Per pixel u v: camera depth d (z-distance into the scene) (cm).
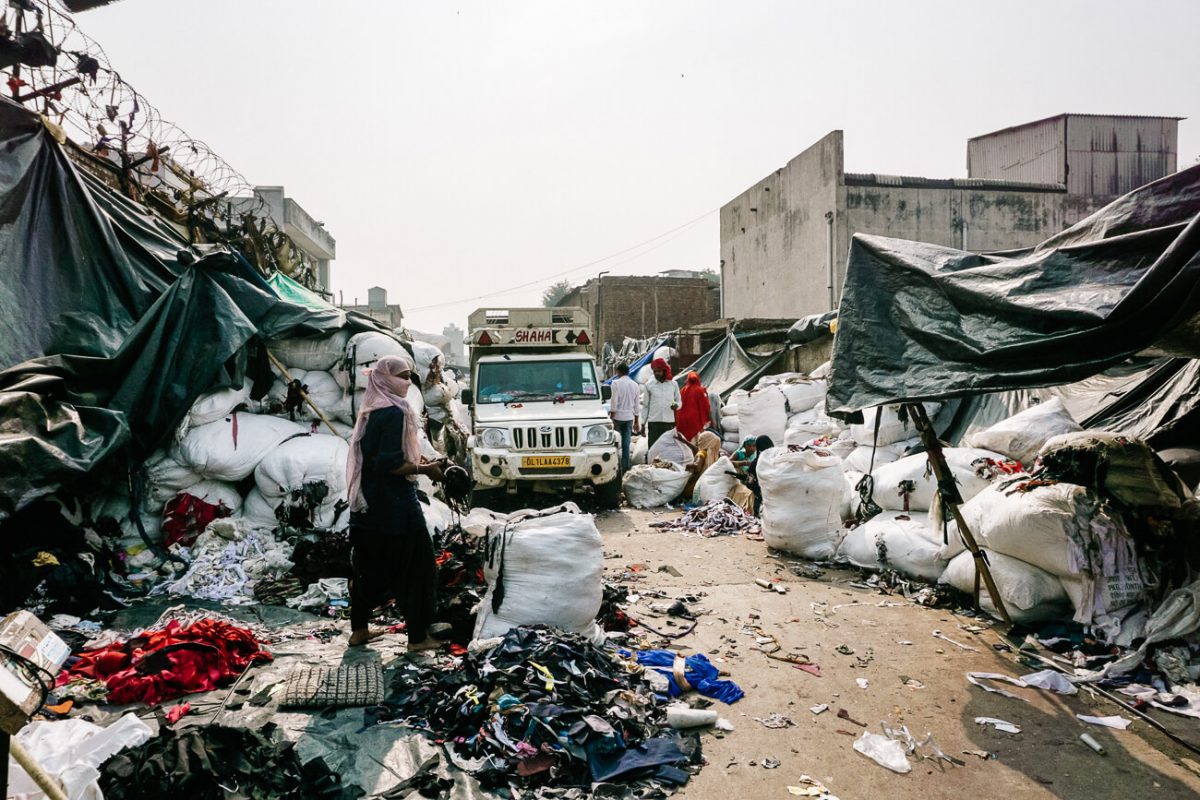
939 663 445
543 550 443
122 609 514
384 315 4344
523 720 338
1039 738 354
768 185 2630
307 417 694
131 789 262
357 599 454
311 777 298
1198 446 576
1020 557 497
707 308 3891
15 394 499
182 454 601
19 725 173
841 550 688
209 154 916
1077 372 373
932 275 449
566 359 1054
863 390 467
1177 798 305
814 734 359
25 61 704
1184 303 326
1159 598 459
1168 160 2769
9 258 571
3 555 480
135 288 637
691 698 395
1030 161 2862
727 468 979
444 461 448
